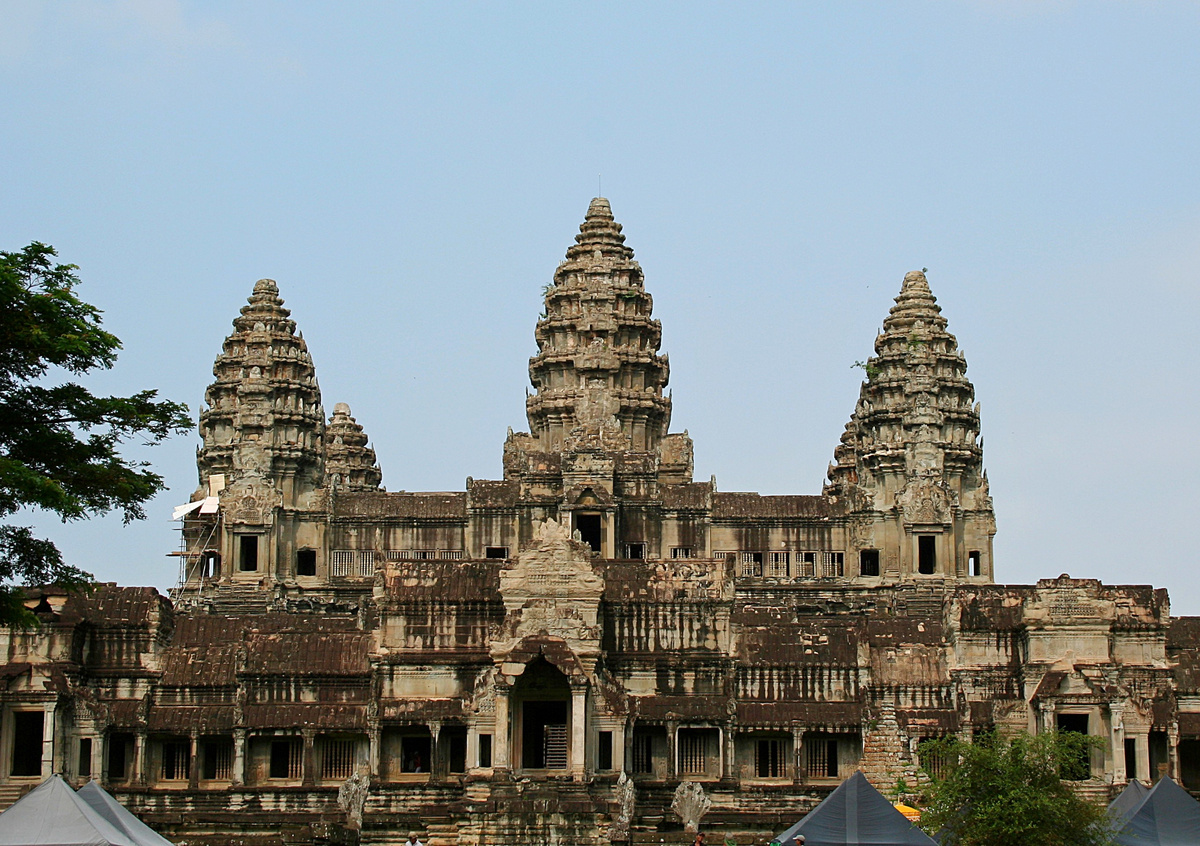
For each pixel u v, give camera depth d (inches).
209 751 5290.4
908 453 7175.2
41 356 3535.9
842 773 5255.9
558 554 5206.7
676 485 7313.0
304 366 7721.5
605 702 5103.3
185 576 7721.5
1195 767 5354.3
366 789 4926.2
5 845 3267.7
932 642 5462.6
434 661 5251.0
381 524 7145.7
